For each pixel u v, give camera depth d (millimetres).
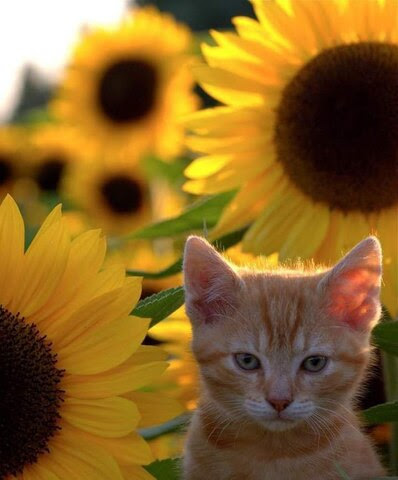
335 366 913
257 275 944
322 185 1009
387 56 1011
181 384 1008
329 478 907
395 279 974
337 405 915
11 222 855
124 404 835
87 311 850
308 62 1018
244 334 920
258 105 1023
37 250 855
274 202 1010
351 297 916
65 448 839
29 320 852
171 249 1265
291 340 915
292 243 1000
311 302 921
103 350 845
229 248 1030
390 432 956
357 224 1007
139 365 849
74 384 846
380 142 1005
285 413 900
